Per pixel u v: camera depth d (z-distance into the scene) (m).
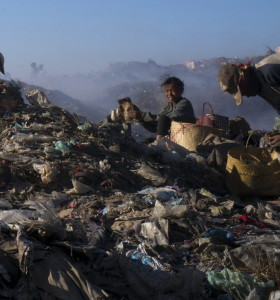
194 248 4.38
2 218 4.32
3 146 6.39
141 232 4.50
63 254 3.68
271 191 6.10
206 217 4.97
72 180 5.55
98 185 5.67
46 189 5.48
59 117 7.71
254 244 4.31
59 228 3.86
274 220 5.15
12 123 7.25
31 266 3.40
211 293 3.71
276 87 4.50
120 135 7.54
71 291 3.39
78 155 6.28
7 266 3.43
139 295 3.56
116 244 4.30
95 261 3.76
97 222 4.73
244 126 8.58
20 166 5.68
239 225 4.90
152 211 4.92
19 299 3.29
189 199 5.46
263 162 6.44
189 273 3.70
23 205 4.90
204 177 6.50
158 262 3.98
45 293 3.38
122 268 3.68
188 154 7.18
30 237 3.72
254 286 3.71
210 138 7.61
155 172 6.11
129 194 5.51
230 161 6.22
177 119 8.31
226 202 5.48
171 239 4.53
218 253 4.23
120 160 6.50
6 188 5.38
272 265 4.03
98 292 3.40
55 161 5.98
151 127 8.87
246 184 6.06
